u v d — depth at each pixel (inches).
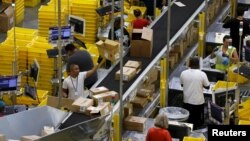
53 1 791.1
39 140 419.5
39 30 764.6
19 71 677.9
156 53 580.1
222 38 673.6
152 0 794.8
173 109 535.8
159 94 563.2
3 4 867.4
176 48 616.1
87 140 448.5
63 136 430.9
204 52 665.6
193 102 550.0
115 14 765.3
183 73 550.9
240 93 579.8
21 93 602.9
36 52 674.8
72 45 605.0
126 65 546.9
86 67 583.8
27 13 906.1
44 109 473.1
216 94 534.6
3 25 832.3
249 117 533.0
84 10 769.6
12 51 674.8
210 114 531.8
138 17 696.4
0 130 452.1
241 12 749.9
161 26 634.2
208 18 705.6
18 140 444.8
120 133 483.8
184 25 636.7
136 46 569.9
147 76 547.8
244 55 613.9
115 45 558.3
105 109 481.1
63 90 545.0
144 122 504.7
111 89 521.3
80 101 488.7
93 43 773.9
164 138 466.6
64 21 748.0
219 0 752.3
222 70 604.1
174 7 677.9
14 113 495.8
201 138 480.1
